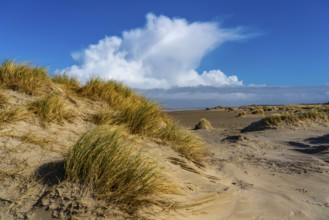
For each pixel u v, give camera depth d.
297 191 6.27
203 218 4.44
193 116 32.81
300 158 9.66
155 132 7.65
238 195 5.47
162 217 4.12
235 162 8.52
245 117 29.03
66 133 5.95
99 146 4.58
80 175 4.38
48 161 4.77
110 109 7.96
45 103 6.36
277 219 4.76
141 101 9.50
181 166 6.34
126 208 4.04
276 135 14.14
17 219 3.73
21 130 5.49
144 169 4.53
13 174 4.36
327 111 25.67
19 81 6.96
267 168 8.20
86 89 8.34
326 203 5.59
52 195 4.06
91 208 3.92
